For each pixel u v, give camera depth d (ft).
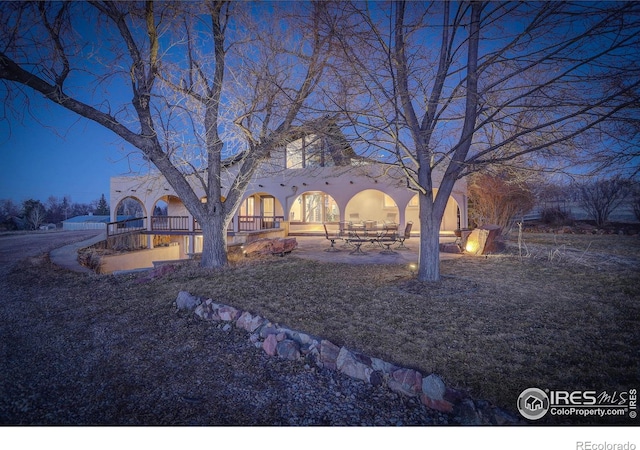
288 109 21.67
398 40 19.75
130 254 49.80
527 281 21.12
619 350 11.50
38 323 15.65
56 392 9.95
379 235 38.22
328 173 53.01
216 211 25.48
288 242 32.96
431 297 17.52
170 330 14.61
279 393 10.00
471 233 34.45
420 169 21.06
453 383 9.73
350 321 14.24
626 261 28.45
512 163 20.93
